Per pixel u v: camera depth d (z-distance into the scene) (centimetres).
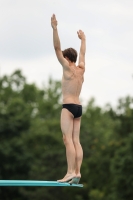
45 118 14150
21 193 9806
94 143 9819
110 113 8800
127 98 8762
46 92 14938
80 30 2827
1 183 2438
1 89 14375
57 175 9894
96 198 8225
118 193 7569
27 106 13725
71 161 2633
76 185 2627
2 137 10469
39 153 10919
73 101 2664
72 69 2689
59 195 9606
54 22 2644
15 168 10056
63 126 2655
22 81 14938
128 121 8556
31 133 11012
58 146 10994
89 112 14038
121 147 7962
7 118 10619
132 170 7456
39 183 2500
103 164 8612
